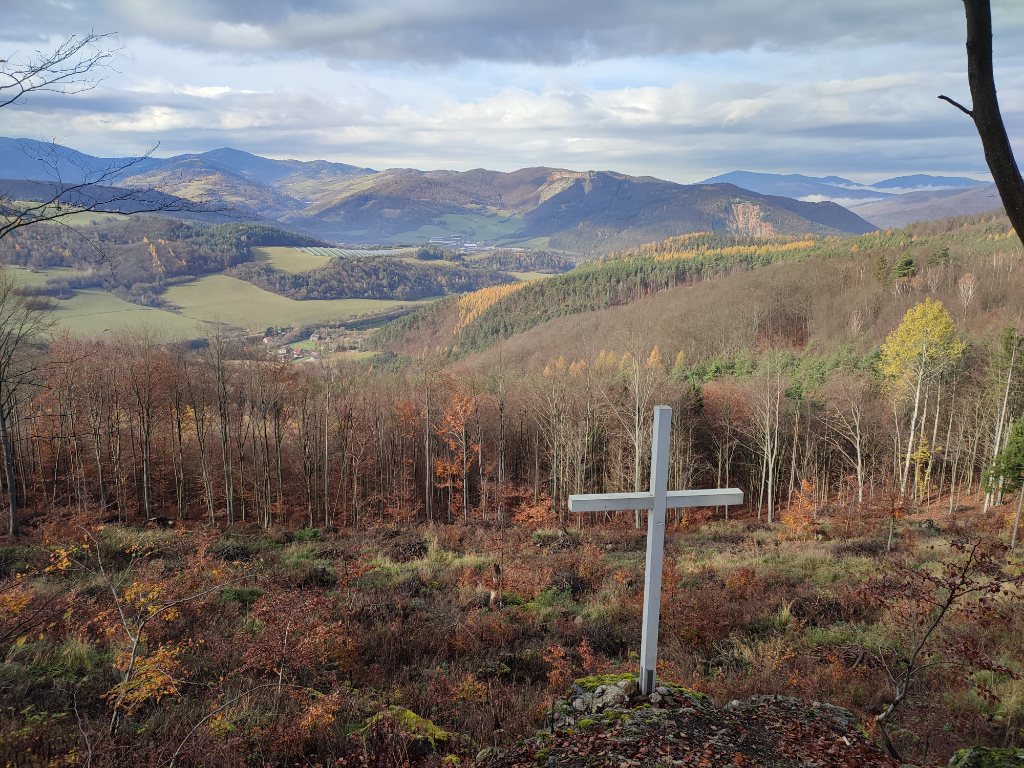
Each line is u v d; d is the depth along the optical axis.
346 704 6.98
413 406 45.00
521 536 25.53
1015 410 37.12
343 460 42.44
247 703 6.61
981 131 3.96
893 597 6.27
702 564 17.97
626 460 40.59
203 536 18.53
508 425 50.19
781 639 10.02
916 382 38.47
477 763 5.36
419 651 9.82
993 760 4.32
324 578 14.96
